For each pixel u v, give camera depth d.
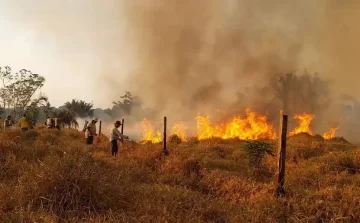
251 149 12.05
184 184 9.96
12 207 5.86
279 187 7.82
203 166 11.77
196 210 6.53
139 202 6.67
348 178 9.70
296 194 7.65
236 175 10.53
